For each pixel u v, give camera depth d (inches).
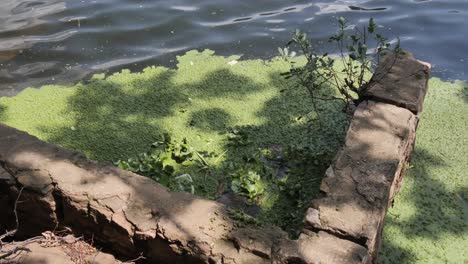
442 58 174.7
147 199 101.2
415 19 192.7
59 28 189.3
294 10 199.8
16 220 104.2
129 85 163.3
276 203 124.4
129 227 98.5
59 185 103.0
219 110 153.0
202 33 187.0
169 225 96.8
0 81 166.1
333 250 91.4
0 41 182.2
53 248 104.1
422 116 152.5
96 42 183.0
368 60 139.8
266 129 145.7
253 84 162.7
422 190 129.7
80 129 147.6
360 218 96.2
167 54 177.5
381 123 116.3
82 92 160.9
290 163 134.3
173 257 97.7
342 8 200.7
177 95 159.0
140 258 101.1
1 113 153.4
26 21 192.7
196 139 142.8
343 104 152.3
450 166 136.6
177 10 199.6
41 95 160.1
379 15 195.6
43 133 146.3
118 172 106.1
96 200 101.0
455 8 199.5
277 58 173.9
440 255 115.7
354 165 106.8
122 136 144.9
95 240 105.1
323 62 135.1
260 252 92.2
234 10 200.1
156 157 134.9
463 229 121.0
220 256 93.1
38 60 174.9
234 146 140.1
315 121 146.9
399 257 115.3
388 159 107.9
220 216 98.0
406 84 125.2
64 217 105.4
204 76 166.6
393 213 124.0
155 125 148.2
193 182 130.0
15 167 106.3
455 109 154.6
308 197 124.6
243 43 181.9
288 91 159.5
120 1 206.2
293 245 92.4
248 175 129.0
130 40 183.9
